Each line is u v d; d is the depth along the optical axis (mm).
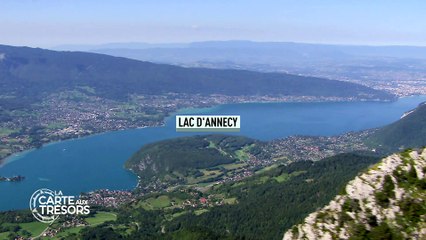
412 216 78375
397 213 79562
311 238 82188
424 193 80500
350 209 82812
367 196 82938
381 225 79250
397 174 84062
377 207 81188
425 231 76188
